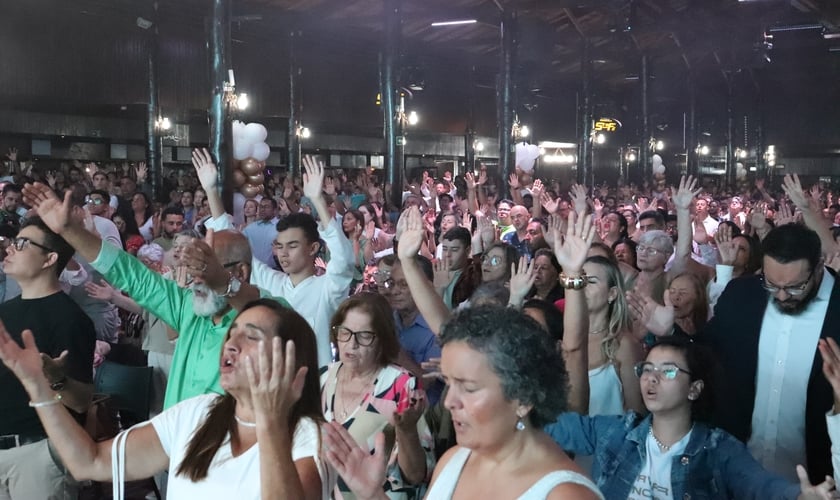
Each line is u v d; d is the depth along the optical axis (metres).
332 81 22.23
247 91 19.56
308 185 3.98
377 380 2.83
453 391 1.60
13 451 3.03
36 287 3.16
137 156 20.17
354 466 1.83
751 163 36.25
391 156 15.76
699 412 2.49
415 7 17.78
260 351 1.83
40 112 17.78
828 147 35.41
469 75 26.97
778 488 2.19
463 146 29.50
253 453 2.03
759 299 2.96
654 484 2.47
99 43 16.62
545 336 1.62
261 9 18.28
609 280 3.19
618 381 3.17
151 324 4.63
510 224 9.05
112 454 2.16
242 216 10.26
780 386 2.85
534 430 1.62
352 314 2.85
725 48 21.02
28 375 2.15
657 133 36.59
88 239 2.93
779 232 2.76
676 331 3.91
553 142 31.89
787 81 35.84
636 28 18.30
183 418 2.20
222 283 2.90
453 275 4.99
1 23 15.04
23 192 2.87
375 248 8.77
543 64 22.12
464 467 1.71
